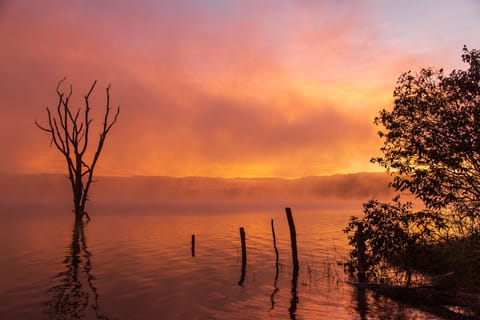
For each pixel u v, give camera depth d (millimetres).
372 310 15461
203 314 15352
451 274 17719
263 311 15703
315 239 39719
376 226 20156
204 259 27672
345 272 22719
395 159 19516
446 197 17828
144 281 20844
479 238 17438
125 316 15133
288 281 20969
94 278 21438
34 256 28266
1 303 16703
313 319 14656
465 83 17281
